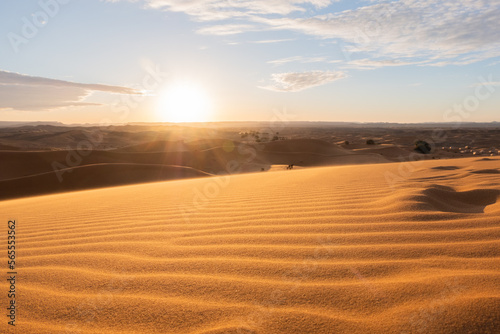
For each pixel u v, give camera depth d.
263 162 46.38
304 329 1.31
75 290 1.80
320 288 1.64
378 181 5.35
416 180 5.17
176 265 2.10
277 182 6.73
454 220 2.64
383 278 1.71
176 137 109.75
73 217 4.14
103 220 3.78
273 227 2.88
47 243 2.86
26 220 4.15
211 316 1.45
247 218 3.34
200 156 44.56
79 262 2.26
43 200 7.50
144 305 1.59
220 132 129.50
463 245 2.10
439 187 4.16
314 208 3.57
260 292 1.64
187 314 1.48
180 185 8.04
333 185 5.31
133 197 6.02
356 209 3.34
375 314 1.38
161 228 3.16
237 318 1.41
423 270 1.77
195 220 3.44
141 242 2.70
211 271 1.96
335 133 127.94
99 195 7.12
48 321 1.50
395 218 2.83
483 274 1.63
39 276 2.02
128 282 1.87
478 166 6.41
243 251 2.29
